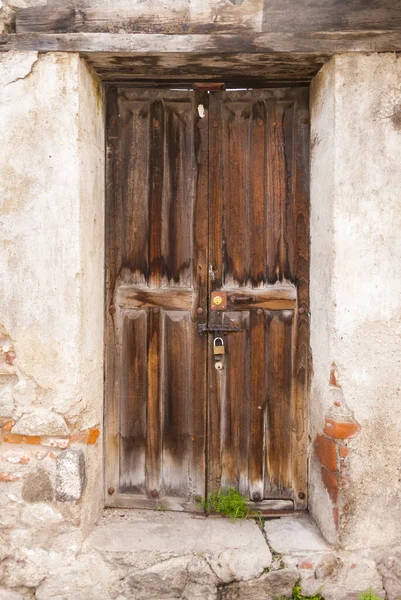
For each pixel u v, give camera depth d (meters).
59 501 2.37
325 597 2.38
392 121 2.32
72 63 2.31
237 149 2.70
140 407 2.74
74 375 2.36
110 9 2.30
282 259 2.71
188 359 2.73
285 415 2.72
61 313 2.36
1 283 2.37
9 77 2.32
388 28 2.28
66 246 2.35
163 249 2.71
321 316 2.50
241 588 2.38
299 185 2.69
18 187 2.35
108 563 2.37
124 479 2.75
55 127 2.33
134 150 2.71
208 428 2.74
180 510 2.74
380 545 2.41
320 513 2.56
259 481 2.74
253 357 2.71
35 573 2.36
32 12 2.31
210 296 2.71
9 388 2.39
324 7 2.28
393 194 2.33
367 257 2.35
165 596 2.37
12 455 2.38
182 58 2.37
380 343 2.37
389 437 2.39
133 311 2.72
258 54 2.32
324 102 2.45
